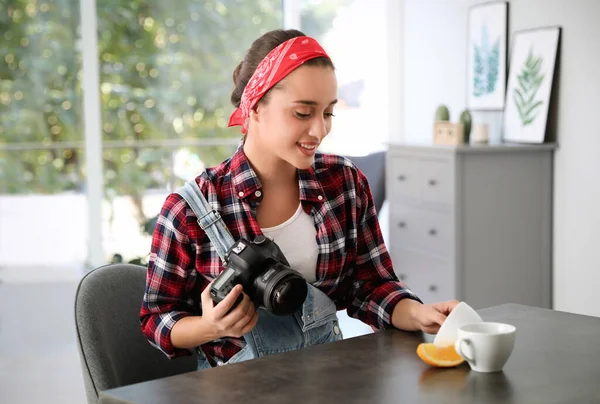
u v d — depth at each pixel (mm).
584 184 3539
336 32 5121
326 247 1640
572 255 3635
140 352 1668
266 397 1153
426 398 1137
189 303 1614
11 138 4883
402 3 4898
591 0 3432
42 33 4863
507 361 1302
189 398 1156
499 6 3959
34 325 4352
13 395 3334
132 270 1720
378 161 4305
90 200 5012
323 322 1599
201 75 5102
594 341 1410
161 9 5000
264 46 1573
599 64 3416
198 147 5152
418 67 4797
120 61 4973
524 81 3787
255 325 1538
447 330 1315
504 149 3580
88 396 1532
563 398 1130
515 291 3695
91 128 4961
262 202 1623
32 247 4992
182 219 1554
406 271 3992
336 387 1190
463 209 3566
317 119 1486
